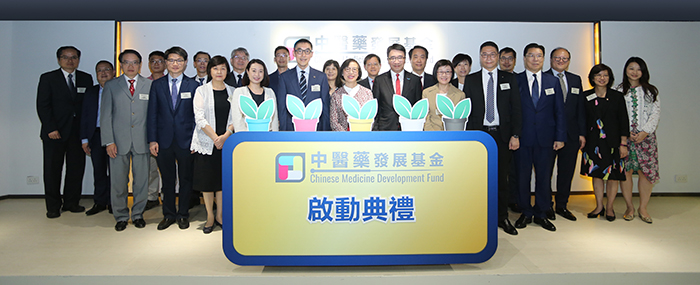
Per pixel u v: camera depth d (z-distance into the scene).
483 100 2.82
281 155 1.89
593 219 3.26
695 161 4.26
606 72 3.12
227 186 1.89
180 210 3.00
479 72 2.92
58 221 3.21
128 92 2.97
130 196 4.30
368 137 1.91
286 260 1.90
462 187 1.93
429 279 1.95
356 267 2.06
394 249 1.92
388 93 2.99
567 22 4.18
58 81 3.42
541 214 3.00
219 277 1.96
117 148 2.95
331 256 1.91
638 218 3.29
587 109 3.28
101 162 3.59
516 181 3.13
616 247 2.45
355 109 1.99
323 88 3.15
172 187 3.03
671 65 4.21
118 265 2.12
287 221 1.90
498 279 1.97
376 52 4.13
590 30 4.21
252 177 1.89
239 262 1.90
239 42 4.13
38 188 4.16
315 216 1.90
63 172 4.23
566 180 3.33
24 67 4.09
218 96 2.84
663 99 4.23
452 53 4.16
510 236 2.72
